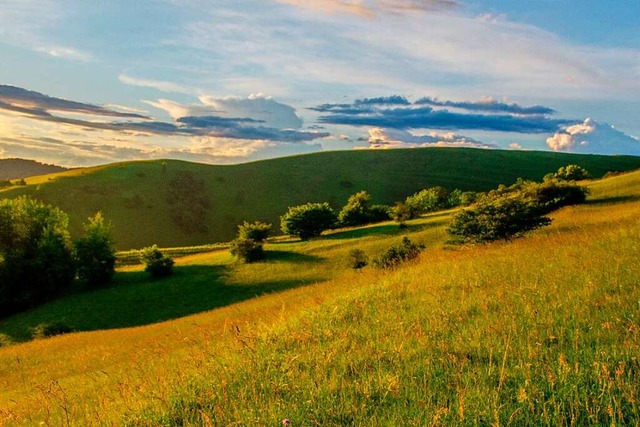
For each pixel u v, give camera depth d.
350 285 15.16
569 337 5.58
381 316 8.16
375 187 145.88
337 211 131.00
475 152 176.12
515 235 29.86
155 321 45.09
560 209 50.88
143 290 53.94
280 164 157.88
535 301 7.46
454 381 4.78
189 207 126.31
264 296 35.38
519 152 180.50
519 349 5.36
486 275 10.59
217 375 5.97
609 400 3.82
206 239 119.25
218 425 4.55
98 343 26.91
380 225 72.31
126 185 130.12
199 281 55.28
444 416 3.97
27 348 29.64
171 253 77.31
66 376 16.70
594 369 4.48
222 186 139.62
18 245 57.62
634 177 60.31
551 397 4.09
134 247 111.25
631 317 5.84
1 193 114.69
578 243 13.32
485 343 5.77
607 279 8.15
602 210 46.34
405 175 154.00
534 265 10.88
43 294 54.38
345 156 167.75
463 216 32.03
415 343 6.26
